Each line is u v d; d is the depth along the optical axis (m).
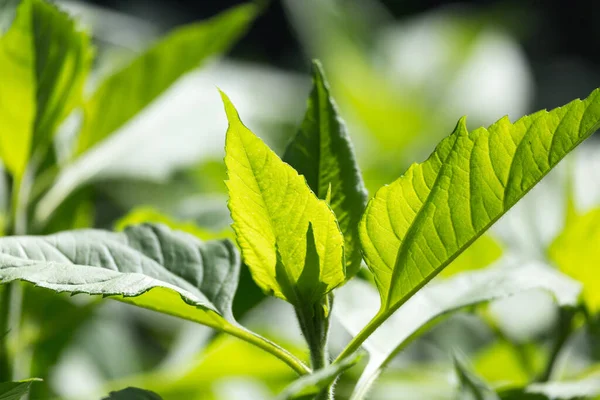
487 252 1.01
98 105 0.98
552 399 0.87
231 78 1.50
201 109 1.29
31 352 1.08
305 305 0.77
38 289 1.06
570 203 1.03
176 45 0.98
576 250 0.92
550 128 0.74
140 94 0.98
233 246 0.81
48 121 0.92
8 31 0.88
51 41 0.89
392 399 1.14
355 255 0.79
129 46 1.46
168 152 1.19
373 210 0.76
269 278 0.77
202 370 0.99
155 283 0.76
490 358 1.03
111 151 1.12
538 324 1.16
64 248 0.78
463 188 0.75
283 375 1.02
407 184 0.75
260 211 0.75
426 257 0.76
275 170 0.74
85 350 1.29
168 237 0.81
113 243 0.79
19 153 0.92
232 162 0.74
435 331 1.33
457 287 0.91
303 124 0.80
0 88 0.90
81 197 1.15
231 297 0.79
